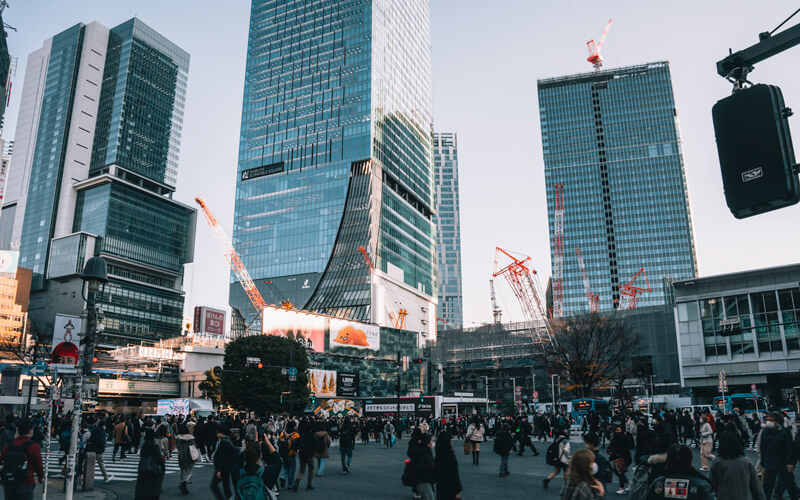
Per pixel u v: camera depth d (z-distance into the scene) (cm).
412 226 18512
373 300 15250
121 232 18650
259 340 7056
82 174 19712
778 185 454
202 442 2577
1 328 15900
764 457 1139
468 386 13875
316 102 17738
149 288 19025
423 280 18688
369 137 16612
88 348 1406
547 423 4581
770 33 500
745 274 6806
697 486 696
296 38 18688
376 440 5009
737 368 6681
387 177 17525
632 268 19100
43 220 19200
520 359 13225
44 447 2736
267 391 6800
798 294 6469
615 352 7875
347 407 7112
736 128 488
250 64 19275
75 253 17412
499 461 2758
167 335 19225
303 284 16200
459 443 4462
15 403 5872
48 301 17975
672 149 19862
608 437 3669
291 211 17112
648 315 11819
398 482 1978
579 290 19325
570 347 7169
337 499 1595
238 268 17238
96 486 1880
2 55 10588
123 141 19850
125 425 2798
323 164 17050
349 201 16350
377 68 17612
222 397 7081
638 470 989
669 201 19412
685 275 18600
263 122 18462
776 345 6500
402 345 12888
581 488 675
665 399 7931
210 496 1636
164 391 10012
